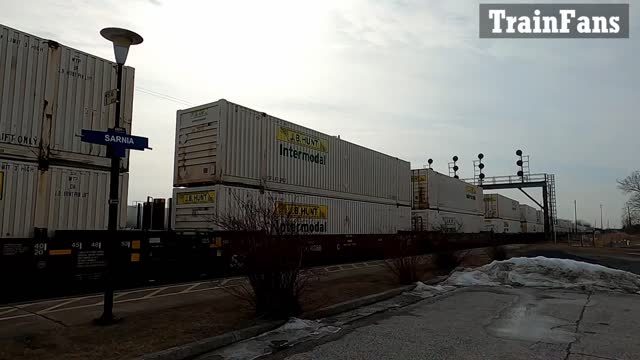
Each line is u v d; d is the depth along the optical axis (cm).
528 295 1186
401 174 2559
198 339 624
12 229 880
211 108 1429
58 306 845
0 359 522
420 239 1686
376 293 1098
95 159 1014
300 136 1738
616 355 590
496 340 672
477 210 3841
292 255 805
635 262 2341
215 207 1353
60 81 969
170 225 1491
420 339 679
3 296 859
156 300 939
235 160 1430
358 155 2131
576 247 4125
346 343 654
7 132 882
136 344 593
